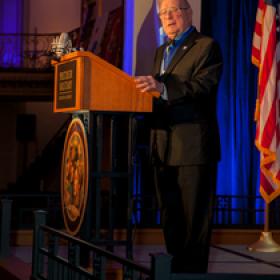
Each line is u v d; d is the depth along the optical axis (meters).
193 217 6.44
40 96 24.70
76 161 7.09
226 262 9.55
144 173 14.22
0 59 26.53
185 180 6.45
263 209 14.12
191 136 6.39
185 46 6.47
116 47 17.19
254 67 14.53
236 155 14.58
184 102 6.43
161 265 4.46
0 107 29.11
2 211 10.41
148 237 11.63
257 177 14.63
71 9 26.08
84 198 6.85
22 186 27.50
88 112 6.89
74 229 7.04
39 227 7.91
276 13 11.03
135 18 9.86
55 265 7.33
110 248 7.77
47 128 28.77
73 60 6.62
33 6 27.03
